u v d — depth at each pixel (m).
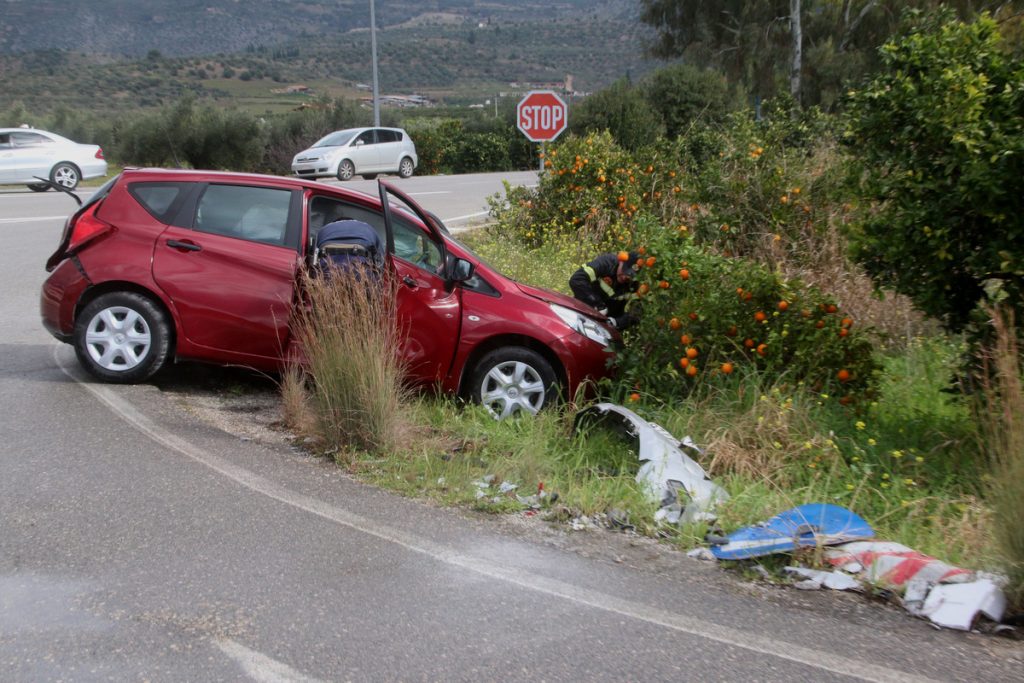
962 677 3.47
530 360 6.80
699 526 4.86
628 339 7.12
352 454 5.66
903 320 8.93
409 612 3.77
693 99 33.41
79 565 4.03
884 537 4.93
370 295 6.04
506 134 41.06
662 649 3.58
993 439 4.59
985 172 5.21
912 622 3.93
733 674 3.42
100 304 6.78
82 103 133.00
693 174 13.34
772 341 6.64
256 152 33.47
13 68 174.62
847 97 6.04
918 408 7.00
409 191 24.30
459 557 4.36
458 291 6.86
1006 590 4.05
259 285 6.82
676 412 6.50
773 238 10.02
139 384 6.95
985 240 5.65
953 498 5.48
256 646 3.45
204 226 6.93
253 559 4.18
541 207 13.83
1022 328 5.50
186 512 4.66
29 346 8.06
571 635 3.66
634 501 5.14
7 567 3.98
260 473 5.30
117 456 5.40
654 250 6.98
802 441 5.96
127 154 33.03
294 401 6.29
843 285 9.37
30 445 5.50
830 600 4.12
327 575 4.07
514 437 6.26
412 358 6.74
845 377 6.64
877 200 6.11
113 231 6.83
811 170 10.78
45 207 18.19
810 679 3.41
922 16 5.99
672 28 34.28
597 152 13.73
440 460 5.67
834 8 29.19
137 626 3.55
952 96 5.42
